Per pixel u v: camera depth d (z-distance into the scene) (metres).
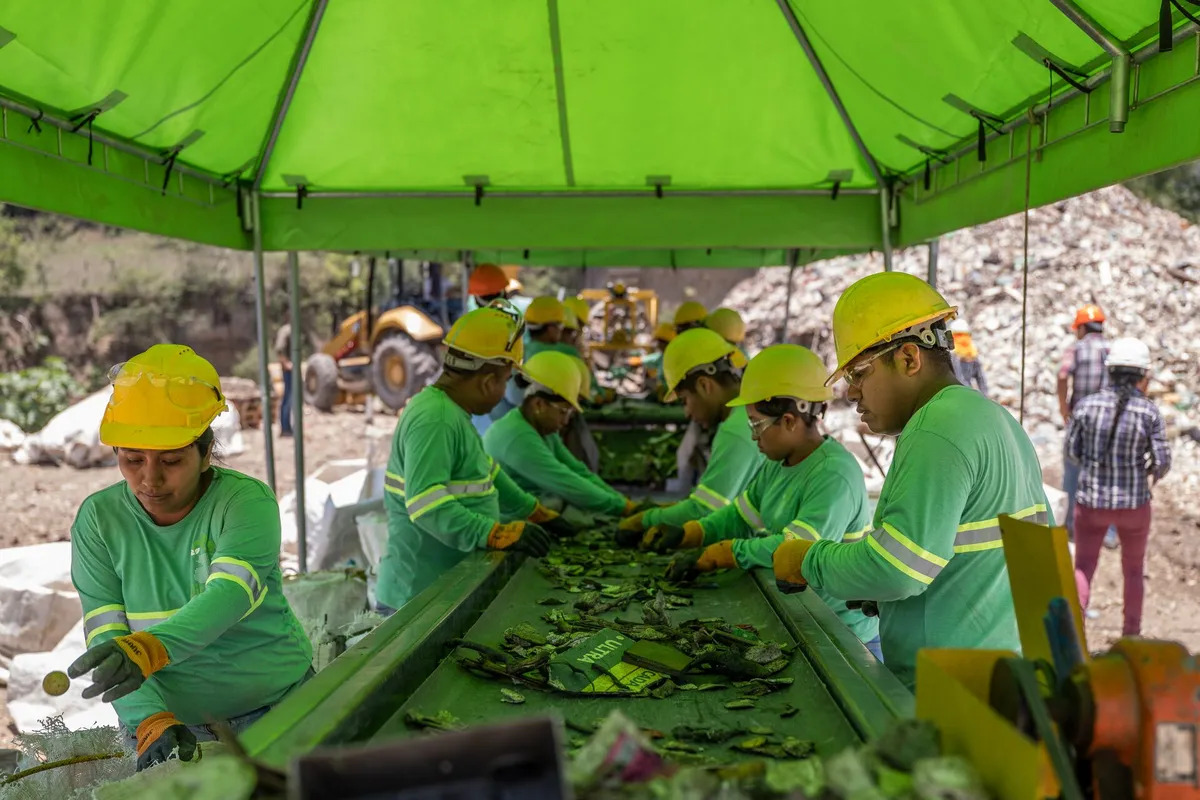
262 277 4.79
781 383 2.91
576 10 3.63
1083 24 2.46
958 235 16.19
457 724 1.79
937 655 1.39
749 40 3.78
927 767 1.19
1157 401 12.30
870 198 4.71
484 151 4.50
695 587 2.93
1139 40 2.41
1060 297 14.48
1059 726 1.22
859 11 3.28
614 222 4.84
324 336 22.83
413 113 4.23
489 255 10.10
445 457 3.19
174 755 2.14
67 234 22.17
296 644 2.61
